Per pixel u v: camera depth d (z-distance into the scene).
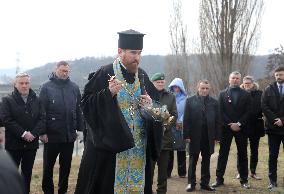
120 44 4.20
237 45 20.45
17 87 6.00
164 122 4.21
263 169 9.46
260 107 8.38
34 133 5.99
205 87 7.48
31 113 6.02
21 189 1.37
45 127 6.25
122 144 3.88
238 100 7.66
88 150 4.16
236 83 7.71
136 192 4.18
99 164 4.08
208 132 7.41
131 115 4.17
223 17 20.30
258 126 8.40
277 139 7.50
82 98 4.16
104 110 3.90
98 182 4.12
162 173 6.66
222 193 7.37
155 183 8.18
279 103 7.43
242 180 7.77
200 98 7.50
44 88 6.53
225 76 20.23
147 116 4.15
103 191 4.10
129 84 4.23
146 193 4.31
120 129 3.88
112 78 3.89
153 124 4.15
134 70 4.24
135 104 4.21
